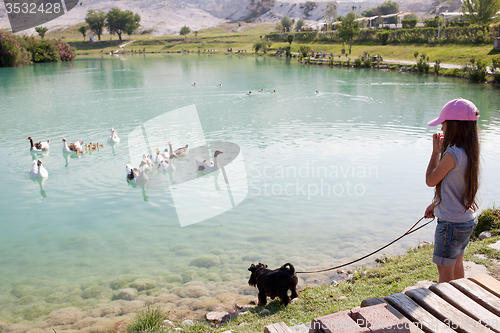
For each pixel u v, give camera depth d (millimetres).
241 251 8492
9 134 20578
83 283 7336
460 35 62625
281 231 9430
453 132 3660
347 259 7984
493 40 57156
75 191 12664
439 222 3902
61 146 18250
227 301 6562
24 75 52875
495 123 21500
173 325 5715
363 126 21344
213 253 8438
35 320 6148
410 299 3598
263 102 30406
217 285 7137
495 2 72625
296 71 56781
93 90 37781
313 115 24812
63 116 25391
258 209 10789
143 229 9805
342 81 43656
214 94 34938
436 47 65125
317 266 7719
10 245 9031
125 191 12602
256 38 146125
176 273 7633
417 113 24969
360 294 5758
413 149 16641
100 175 14219
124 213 10852
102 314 6270
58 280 7480
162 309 6348
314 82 43094
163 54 121188
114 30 168875
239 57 97750
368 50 77438
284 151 16594
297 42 113875
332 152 16375
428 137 18703
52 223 10258
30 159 16250
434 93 33656
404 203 11039
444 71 48000
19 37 79188
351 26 80188
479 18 74688
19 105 29328
